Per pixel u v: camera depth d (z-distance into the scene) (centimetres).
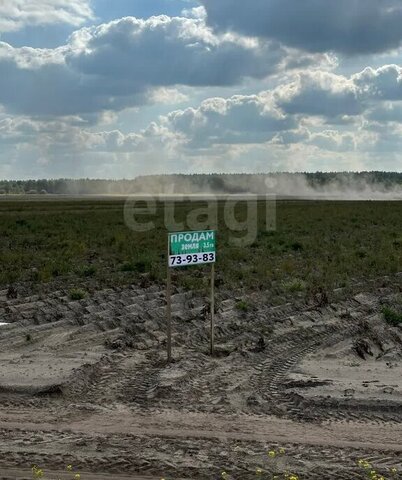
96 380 1277
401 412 1084
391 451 916
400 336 1641
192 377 1290
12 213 7269
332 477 816
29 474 836
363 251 3114
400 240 3569
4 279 2450
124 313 1903
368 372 1304
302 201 11175
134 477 830
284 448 924
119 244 3547
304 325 1752
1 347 1562
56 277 2556
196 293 2167
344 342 1575
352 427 1023
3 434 985
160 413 1090
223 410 1105
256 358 1437
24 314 1902
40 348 1545
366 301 2091
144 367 1360
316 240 3741
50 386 1202
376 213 6500
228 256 3058
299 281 2261
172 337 1600
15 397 1177
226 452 902
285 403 1139
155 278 2461
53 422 1047
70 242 3647
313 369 1328
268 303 2031
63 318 1864
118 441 948
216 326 1698
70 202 12162
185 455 892
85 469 852
